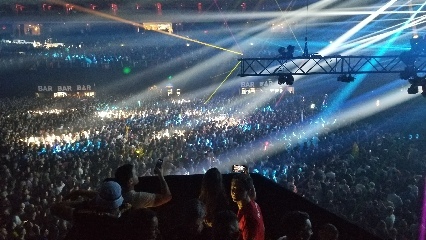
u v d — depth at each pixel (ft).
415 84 65.31
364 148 94.68
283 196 22.11
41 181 69.46
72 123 144.46
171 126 134.21
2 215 51.72
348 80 72.13
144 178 22.31
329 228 17.28
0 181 69.05
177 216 16.17
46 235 45.16
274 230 21.80
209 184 18.16
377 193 60.70
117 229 14.60
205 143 102.22
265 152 96.43
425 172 78.07
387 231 46.14
